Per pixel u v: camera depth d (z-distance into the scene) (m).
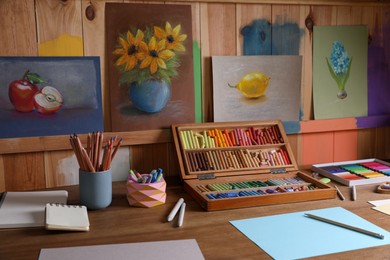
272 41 1.59
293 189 1.29
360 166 1.58
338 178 1.43
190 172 1.37
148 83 1.46
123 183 1.45
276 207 1.19
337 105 1.70
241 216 1.12
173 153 1.54
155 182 1.21
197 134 1.49
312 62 1.65
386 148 1.77
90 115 1.42
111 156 1.20
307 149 1.69
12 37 1.32
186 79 1.50
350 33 1.68
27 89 1.35
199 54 1.51
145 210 1.17
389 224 1.06
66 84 1.38
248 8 1.55
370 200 1.24
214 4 1.51
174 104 1.50
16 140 1.34
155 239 0.98
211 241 0.97
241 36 1.55
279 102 1.61
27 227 1.05
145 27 1.44
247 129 1.57
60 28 1.36
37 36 1.34
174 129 1.46
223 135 1.51
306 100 1.66
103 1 1.40
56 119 1.38
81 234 1.01
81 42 1.39
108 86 1.43
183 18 1.48
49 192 1.28
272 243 0.96
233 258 0.89
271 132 1.57
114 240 0.97
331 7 1.65
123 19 1.42
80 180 1.17
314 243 0.96
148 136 1.47
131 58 1.44
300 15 1.61
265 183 1.36
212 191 1.26
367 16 1.70
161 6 1.45
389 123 1.77
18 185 1.38
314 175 1.48
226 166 1.42
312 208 1.18
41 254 0.90
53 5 1.35
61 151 1.41
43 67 1.36
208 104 1.55
